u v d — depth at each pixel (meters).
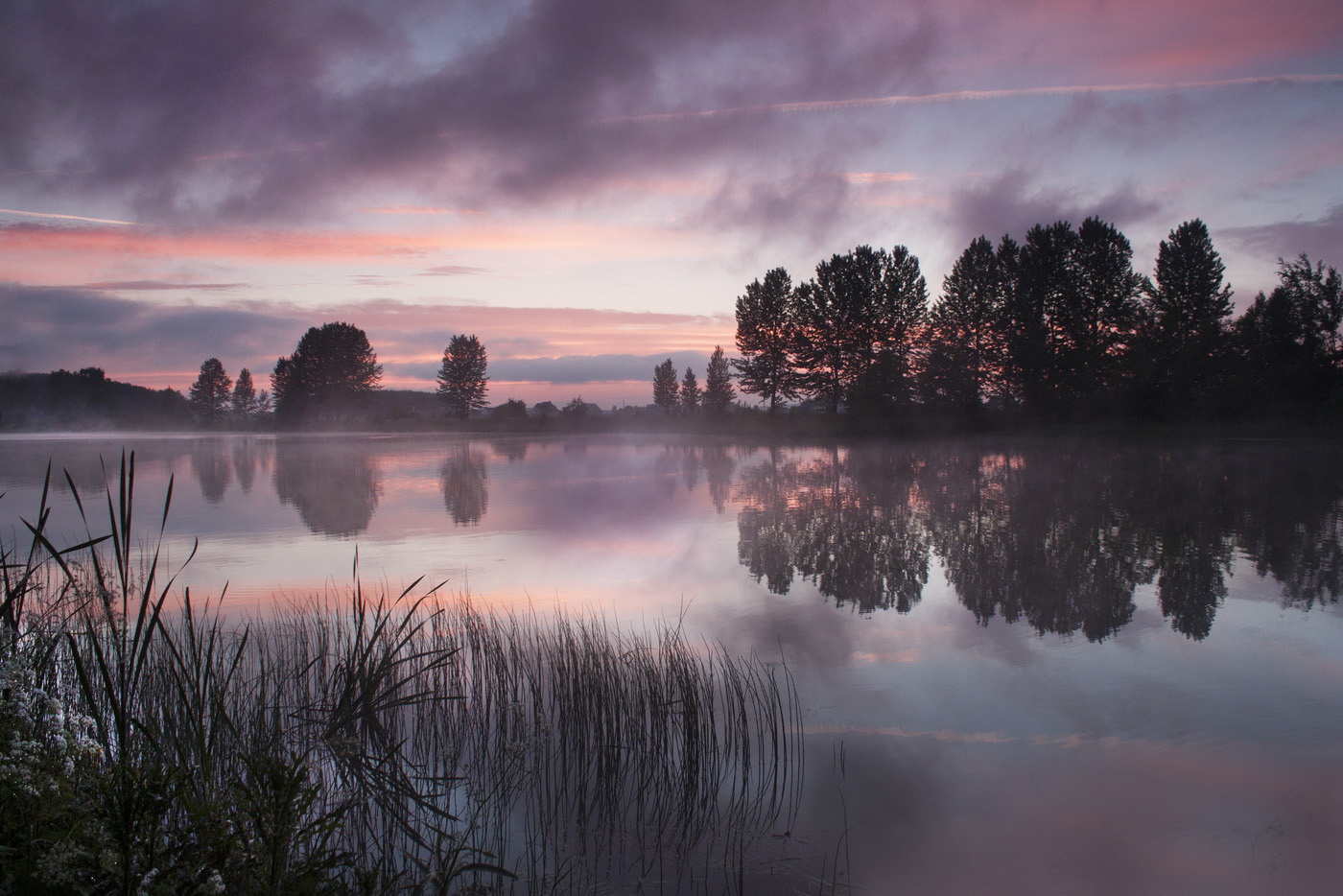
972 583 10.21
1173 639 7.82
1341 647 7.58
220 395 90.69
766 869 3.90
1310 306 40.09
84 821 2.43
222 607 8.66
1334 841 4.23
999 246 49.25
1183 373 42.06
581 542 13.14
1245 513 15.96
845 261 51.84
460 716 5.62
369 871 3.26
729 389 74.25
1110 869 3.96
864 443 41.53
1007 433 43.81
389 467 28.94
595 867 3.89
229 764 4.25
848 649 7.42
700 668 6.79
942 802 4.58
